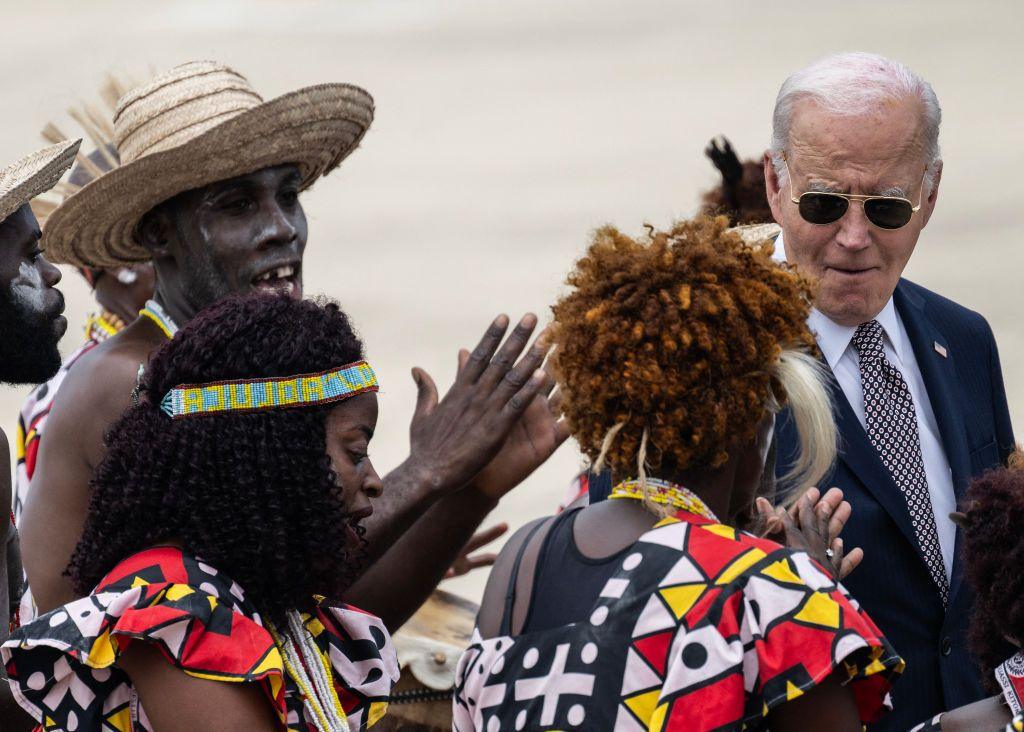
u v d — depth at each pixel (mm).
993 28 75625
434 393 12430
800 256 13023
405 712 13602
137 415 9031
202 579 8656
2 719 10156
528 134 64062
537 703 8773
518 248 47312
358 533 9656
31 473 15539
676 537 8742
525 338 12016
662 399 8875
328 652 9594
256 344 8969
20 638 8547
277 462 8852
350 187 57094
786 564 8547
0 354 11430
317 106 12984
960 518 10328
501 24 84250
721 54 75938
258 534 8773
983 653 10562
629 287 9047
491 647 9203
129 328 12734
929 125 12875
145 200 12781
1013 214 46844
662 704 8312
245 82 13703
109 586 8648
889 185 12594
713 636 8352
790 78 13188
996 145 56094
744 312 9023
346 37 80500
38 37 74250
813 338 9391
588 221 50281
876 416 12875
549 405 12383
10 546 12453
